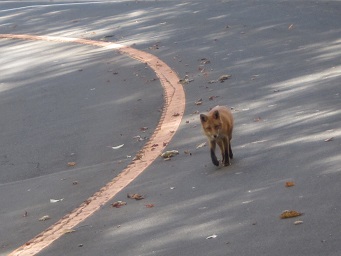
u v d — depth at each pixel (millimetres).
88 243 10305
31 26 32938
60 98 20719
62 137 17203
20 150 16922
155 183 12477
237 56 21391
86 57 25203
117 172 13773
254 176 11695
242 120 15227
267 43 22312
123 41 26828
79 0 39062
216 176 12094
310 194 10352
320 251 8492
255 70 19484
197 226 10055
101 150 15734
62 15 34344
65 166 15344
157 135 15688
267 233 9289
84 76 22719
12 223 12133
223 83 18844
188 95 18422
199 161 13180
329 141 12633
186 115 16703
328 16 24656
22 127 18688
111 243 10094
